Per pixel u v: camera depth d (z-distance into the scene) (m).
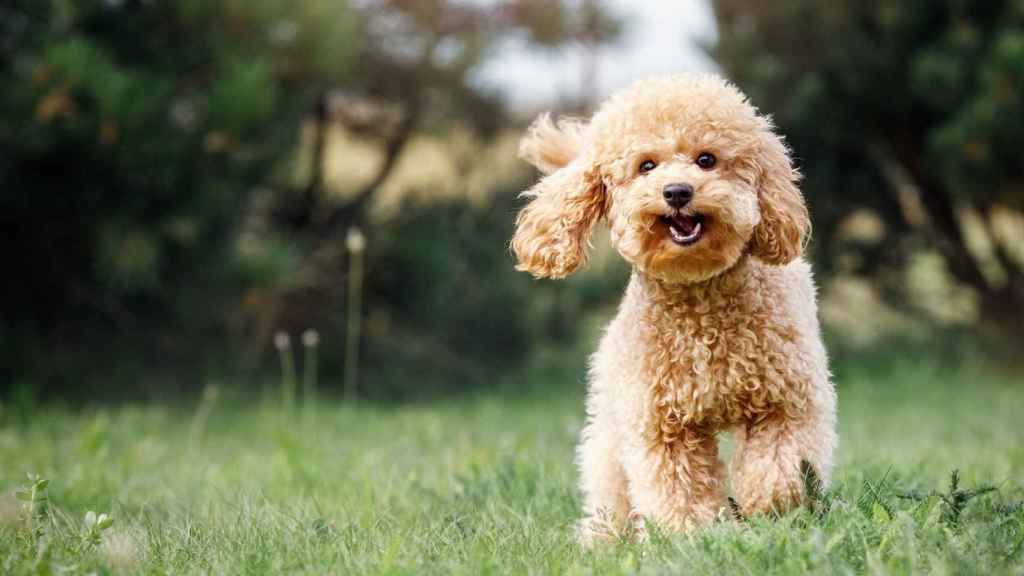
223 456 6.85
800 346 3.60
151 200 8.79
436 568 3.12
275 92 9.29
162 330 10.55
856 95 10.97
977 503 3.61
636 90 3.94
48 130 8.02
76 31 8.76
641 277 3.79
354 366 11.77
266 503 4.24
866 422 8.22
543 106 13.13
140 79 8.45
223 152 8.87
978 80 9.75
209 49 9.14
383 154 12.83
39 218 9.03
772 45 11.48
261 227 11.52
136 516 4.53
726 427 3.75
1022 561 2.92
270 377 11.23
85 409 9.25
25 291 9.93
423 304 11.97
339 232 12.06
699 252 3.53
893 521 3.17
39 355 10.00
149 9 9.04
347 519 3.98
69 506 4.86
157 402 9.84
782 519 3.21
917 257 12.31
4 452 6.66
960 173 10.11
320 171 12.18
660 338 3.67
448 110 12.69
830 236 12.25
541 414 9.62
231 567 3.26
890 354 11.90
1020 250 12.50
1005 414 8.67
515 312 12.49
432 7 12.25
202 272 9.59
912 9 10.45
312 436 7.13
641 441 3.71
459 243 12.46
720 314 3.61
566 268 4.04
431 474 5.35
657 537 3.32
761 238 3.76
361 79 12.06
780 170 3.84
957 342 11.91
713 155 3.75
